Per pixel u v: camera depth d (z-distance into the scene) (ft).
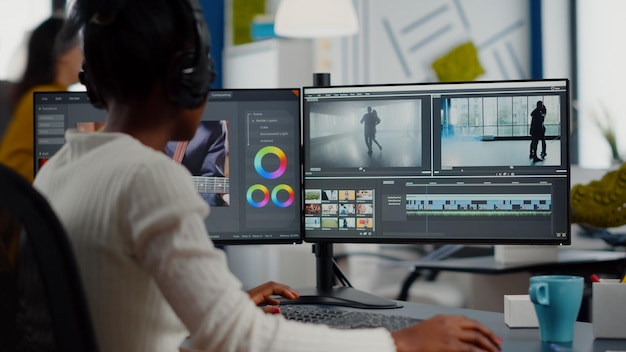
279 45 18.85
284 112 6.24
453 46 20.97
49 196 3.51
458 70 20.98
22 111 8.71
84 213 3.30
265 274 13.84
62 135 6.34
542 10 21.66
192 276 3.10
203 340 3.10
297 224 6.26
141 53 3.43
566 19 21.67
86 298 3.04
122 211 3.22
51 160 3.74
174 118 3.64
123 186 3.23
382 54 20.01
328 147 6.16
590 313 8.90
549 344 4.75
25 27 17.92
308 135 6.18
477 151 5.98
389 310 5.80
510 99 5.95
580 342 4.78
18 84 8.81
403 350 3.43
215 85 20.94
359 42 19.70
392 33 20.15
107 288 3.23
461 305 10.69
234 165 6.24
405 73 20.34
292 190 6.26
